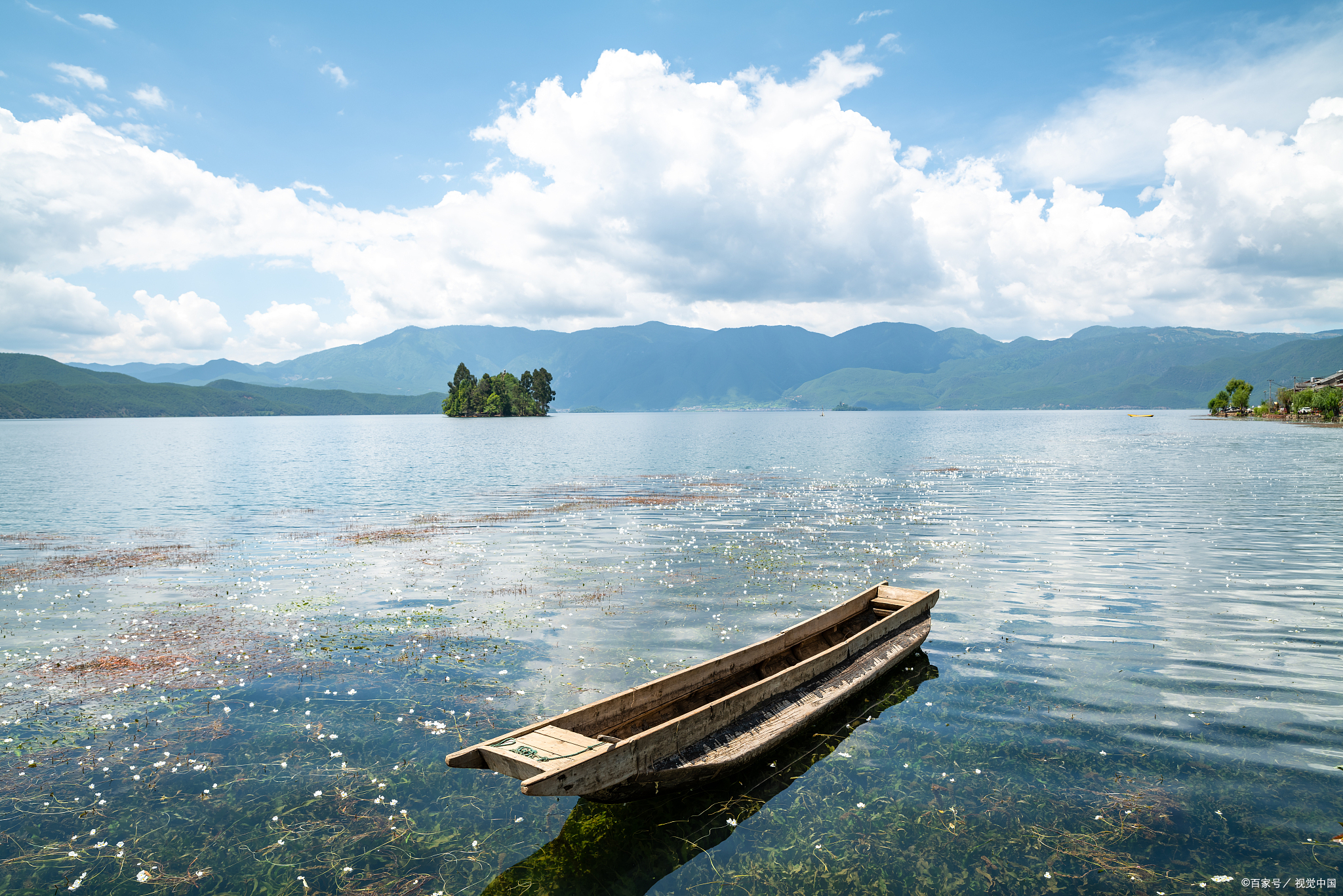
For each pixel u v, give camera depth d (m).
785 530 28.19
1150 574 19.88
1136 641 14.30
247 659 13.84
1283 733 10.33
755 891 7.38
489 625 16.02
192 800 8.99
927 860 7.79
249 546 25.77
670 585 19.48
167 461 70.81
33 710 11.59
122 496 41.56
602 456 75.31
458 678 12.84
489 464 64.75
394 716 11.33
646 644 14.58
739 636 15.09
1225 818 8.37
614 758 8.16
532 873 7.67
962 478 47.53
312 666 13.47
